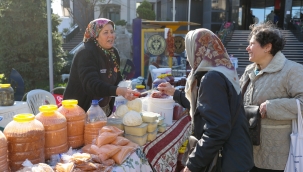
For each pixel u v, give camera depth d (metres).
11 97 2.74
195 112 1.72
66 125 1.82
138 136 2.05
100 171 1.62
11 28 9.74
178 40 7.71
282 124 2.25
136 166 1.88
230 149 1.67
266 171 2.34
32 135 1.55
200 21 23.80
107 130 1.89
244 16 24.42
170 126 2.61
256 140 2.24
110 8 22.89
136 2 23.89
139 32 6.05
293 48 16.84
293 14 23.05
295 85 2.13
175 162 2.51
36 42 10.05
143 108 2.75
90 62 2.34
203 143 1.60
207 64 1.72
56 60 10.86
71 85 2.51
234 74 1.75
